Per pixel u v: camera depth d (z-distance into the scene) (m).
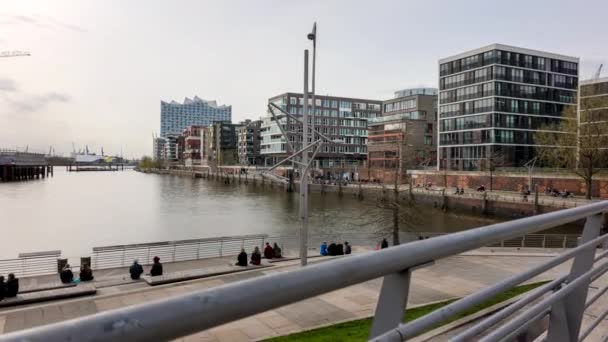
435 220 51.25
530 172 55.62
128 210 57.81
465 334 1.70
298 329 10.19
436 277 15.20
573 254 2.50
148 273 19.11
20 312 12.84
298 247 31.41
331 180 94.81
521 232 1.95
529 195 54.19
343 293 13.09
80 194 81.69
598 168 46.28
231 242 32.38
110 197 76.31
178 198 75.56
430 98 96.81
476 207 53.88
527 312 2.14
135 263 17.88
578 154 44.97
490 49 71.88
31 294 15.00
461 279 14.98
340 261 1.15
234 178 130.25
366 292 13.20
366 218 49.44
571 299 2.76
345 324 10.38
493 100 70.75
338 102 122.06
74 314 12.62
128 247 23.02
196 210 58.53
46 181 128.50
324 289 1.09
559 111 75.19
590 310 5.14
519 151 71.69
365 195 72.56
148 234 40.66
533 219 2.09
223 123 166.12
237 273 17.95
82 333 0.72
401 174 74.94
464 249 1.57
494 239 1.75
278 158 121.88
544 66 74.75
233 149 165.62
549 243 28.41
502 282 1.89
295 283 1.03
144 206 62.84
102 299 13.98
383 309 1.36
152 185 112.88
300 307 11.83
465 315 9.15
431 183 73.75
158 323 0.80
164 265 21.14
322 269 1.10
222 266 20.03
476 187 66.62
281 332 10.02
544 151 53.84
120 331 0.75
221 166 154.88
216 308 0.88
